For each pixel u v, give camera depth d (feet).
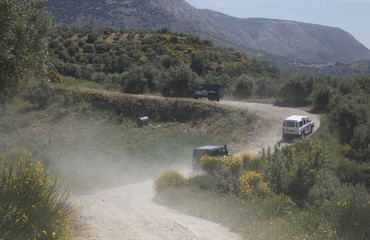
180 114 157.28
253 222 29.89
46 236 20.01
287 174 47.62
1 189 20.27
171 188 56.03
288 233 25.09
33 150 71.97
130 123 156.97
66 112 158.92
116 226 31.42
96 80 229.25
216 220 35.65
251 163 58.54
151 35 352.28
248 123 139.13
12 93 38.65
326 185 51.39
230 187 48.70
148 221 34.63
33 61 37.35
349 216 25.79
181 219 36.60
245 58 321.11
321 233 23.97
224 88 210.38
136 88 197.16
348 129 119.44
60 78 210.18
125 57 274.77
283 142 115.55
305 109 161.58
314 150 49.85
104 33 346.13
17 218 19.03
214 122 148.46
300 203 43.24
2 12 32.91
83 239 25.80
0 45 32.63
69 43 295.07
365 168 77.77
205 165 64.69
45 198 22.18
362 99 140.15
